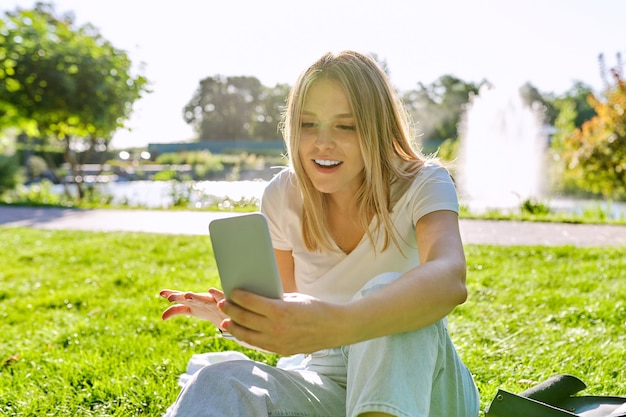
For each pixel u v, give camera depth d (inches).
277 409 57.8
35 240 273.0
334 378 66.6
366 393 54.0
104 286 181.3
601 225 327.0
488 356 112.0
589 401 65.2
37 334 134.8
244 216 49.6
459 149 611.5
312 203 69.9
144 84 527.2
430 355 56.4
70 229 316.5
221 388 55.5
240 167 898.7
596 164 426.6
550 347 116.0
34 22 507.2
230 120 1818.4
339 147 64.7
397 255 70.2
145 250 243.4
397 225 68.1
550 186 576.7
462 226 317.7
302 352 48.6
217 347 119.6
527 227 315.0
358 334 49.0
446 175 67.2
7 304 165.2
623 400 63.1
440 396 60.7
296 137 66.2
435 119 1400.1
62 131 516.7
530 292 160.2
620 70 425.4
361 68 64.8
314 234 71.5
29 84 490.9
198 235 285.7
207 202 458.6
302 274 75.5
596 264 199.2
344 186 68.6
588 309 140.2
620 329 126.6
